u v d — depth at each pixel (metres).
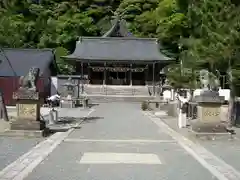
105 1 80.81
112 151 11.39
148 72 60.31
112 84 61.56
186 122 19.95
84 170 8.70
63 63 62.62
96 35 73.25
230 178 8.09
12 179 7.66
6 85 37.50
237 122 20.09
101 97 51.34
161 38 62.59
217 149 12.22
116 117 24.95
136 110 33.22
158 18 65.94
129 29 73.69
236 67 18.36
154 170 8.85
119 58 58.47
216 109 14.80
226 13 17.98
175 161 10.01
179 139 14.28
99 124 20.00
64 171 8.56
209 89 15.91
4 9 64.88
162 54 60.53
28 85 14.98
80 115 26.36
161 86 51.06
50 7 76.56
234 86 19.20
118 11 76.94
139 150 11.68
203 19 18.67
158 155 10.86
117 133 16.03
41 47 64.12
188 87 29.22
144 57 58.97
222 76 25.20
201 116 14.77
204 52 18.52
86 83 59.09
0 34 55.53
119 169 8.87
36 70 15.26
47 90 42.12
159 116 26.09
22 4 67.75
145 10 75.88
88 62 59.03
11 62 40.47
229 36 17.14
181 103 22.56
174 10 62.62
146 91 55.94
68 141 13.43
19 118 14.69
